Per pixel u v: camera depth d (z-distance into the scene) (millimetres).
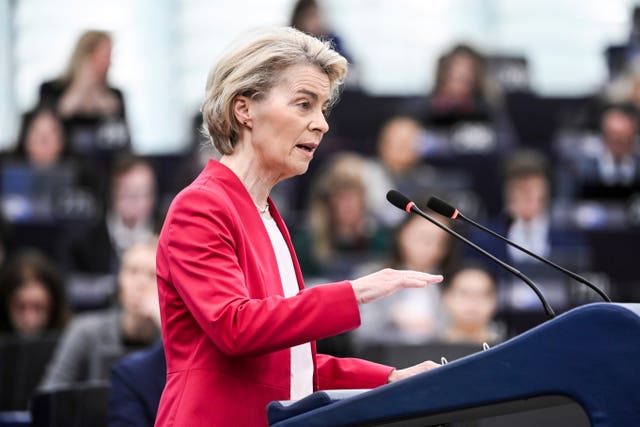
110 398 6688
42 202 13648
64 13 17609
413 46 18281
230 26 17781
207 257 4129
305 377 4523
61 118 14805
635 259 12586
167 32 17719
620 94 15789
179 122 17516
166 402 4246
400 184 13938
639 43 17000
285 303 3955
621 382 3387
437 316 10680
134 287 9250
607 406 3396
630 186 14086
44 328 11117
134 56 17609
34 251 13133
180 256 4160
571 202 14414
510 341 3551
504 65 16734
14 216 13547
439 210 4605
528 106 15805
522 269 11648
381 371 4688
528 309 11383
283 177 4543
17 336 10477
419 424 3660
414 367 4688
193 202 4250
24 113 14414
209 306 4031
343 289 3969
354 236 12805
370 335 10570
